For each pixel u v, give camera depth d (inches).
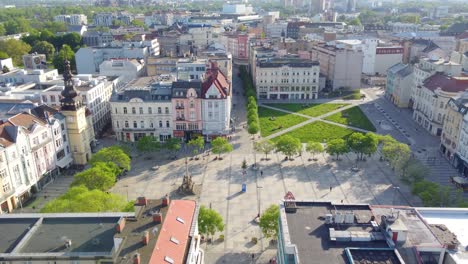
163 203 3516.2
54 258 2874.0
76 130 6461.6
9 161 5118.1
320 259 2719.0
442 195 4722.0
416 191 5078.7
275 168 6451.8
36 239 3102.9
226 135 7618.1
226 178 6092.5
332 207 3383.4
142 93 7529.5
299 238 2960.1
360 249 2760.8
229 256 4284.0
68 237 3122.5
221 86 7583.7
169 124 7583.7
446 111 6948.8
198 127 7603.4
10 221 3366.1
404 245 2827.3
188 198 5487.2
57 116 6264.8
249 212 5137.8
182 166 6540.4
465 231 3159.5
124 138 7682.1
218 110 7475.4
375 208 3326.8
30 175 5570.9
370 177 6131.9
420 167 5757.9
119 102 7421.3
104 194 4315.9
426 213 3383.4
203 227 4252.0
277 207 4389.8
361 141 6491.1
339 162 6692.9
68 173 6358.3
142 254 2829.7
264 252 4352.9
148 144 6653.5
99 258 2849.4
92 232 3184.1
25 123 5674.2
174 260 2856.8
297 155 6958.7
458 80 7839.6
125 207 4168.3
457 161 6427.2
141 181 6018.7
